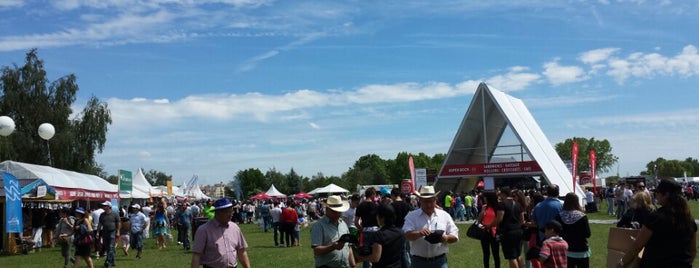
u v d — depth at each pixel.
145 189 45.59
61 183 24.69
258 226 38.56
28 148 43.78
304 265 15.45
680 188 6.11
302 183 124.81
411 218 7.88
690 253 6.00
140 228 19.42
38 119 45.34
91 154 47.56
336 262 7.34
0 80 45.78
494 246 10.60
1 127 21.88
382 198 11.26
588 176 51.25
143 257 19.48
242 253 7.30
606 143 132.62
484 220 10.58
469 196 35.03
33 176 22.95
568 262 8.44
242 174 128.12
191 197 60.62
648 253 6.05
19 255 21.39
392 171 145.12
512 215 10.37
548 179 36.59
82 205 32.31
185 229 22.42
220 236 7.03
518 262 10.38
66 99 47.19
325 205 7.51
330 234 7.36
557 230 8.30
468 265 13.64
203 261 6.99
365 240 6.78
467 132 40.28
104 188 29.75
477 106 39.41
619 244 7.95
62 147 45.06
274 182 127.75
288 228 21.88
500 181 39.12
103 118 48.19
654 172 155.38
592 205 37.19
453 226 7.93
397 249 6.68
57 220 25.55
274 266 15.38
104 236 16.94
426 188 7.79
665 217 5.94
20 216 19.61
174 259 18.67
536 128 49.50
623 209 28.20
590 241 18.22
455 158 41.06
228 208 7.00
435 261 7.75
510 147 38.94
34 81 45.88
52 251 22.97
